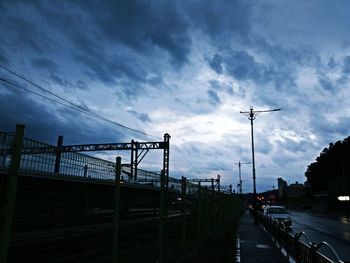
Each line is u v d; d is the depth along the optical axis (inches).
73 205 204.7
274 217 1198.9
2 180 155.6
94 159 240.5
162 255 347.6
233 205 1491.1
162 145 1509.6
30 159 171.9
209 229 669.3
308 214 2849.4
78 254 201.2
